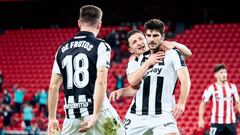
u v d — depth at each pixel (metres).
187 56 7.44
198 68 26.03
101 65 5.66
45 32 32.16
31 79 28.58
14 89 26.44
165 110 7.24
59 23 34.69
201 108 12.42
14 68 29.73
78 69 5.80
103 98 5.55
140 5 32.94
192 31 29.20
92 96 5.79
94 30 5.93
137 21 33.12
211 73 25.50
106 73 5.66
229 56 26.45
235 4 31.66
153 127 7.25
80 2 33.16
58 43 30.97
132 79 7.12
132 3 32.91
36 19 34.94
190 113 22.98
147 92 7.29
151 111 7.26
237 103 12.30
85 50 5.79
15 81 28.67
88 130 5.87
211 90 12.36
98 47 5.75
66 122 5.95
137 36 7.71
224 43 27.52
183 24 29.88
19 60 30.28
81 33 5.89
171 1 32.25
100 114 5.88
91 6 5.95
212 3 31.80
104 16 33.59
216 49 27.20
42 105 24.25
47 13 34.72
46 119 23.58
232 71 25.22
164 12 32.59
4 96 24.58
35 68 29.39
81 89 5.79
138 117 7.37
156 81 7.23
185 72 6.97
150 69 7.26
